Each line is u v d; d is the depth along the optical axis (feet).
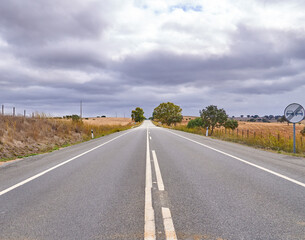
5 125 50.24
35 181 18.57
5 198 14.19
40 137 54.75
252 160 28.14
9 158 34.17
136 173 21.13
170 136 74.74
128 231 9.70
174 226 10.12
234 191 15.29
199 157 30.60
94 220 10.79
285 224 10.24
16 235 9.39
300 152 39.37
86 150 40.34
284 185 16.74
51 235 9.37
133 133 97.76
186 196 14.32
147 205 12.76
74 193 15.07
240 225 10.16
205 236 9.21
